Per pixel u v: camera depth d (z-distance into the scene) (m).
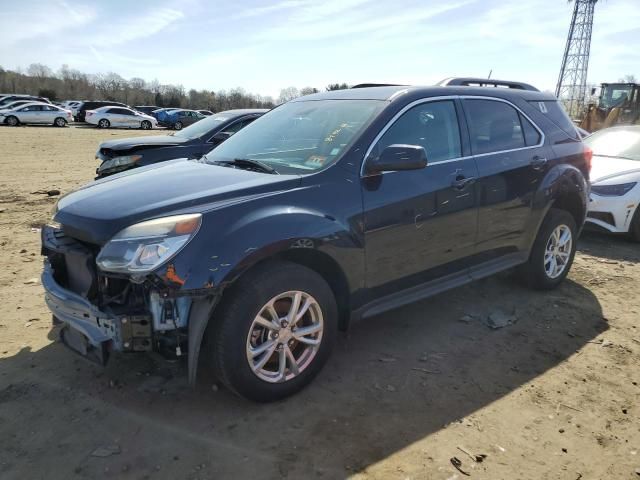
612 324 4.41
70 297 3.05
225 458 2.71
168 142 7.84
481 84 4.70
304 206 3.15
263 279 2.95
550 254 4.99
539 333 4.21
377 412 3.11
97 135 26.12
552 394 3.35
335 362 3.69
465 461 2.71
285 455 2.73
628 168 7.09
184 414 3.06
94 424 2.96
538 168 4.59
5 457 2.69
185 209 2.91
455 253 4.04
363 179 3.42
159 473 2.60
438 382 3.46
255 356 3.04
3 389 3.29
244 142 4.20
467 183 3.97
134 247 2.74
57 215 3.21
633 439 2.92
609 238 7.37
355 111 3.80
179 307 2.83
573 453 2.79
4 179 11.45
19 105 32.94
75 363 3.60
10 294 4.73
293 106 4.43
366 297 3.53
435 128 3.93
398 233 3.57
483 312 4.59
